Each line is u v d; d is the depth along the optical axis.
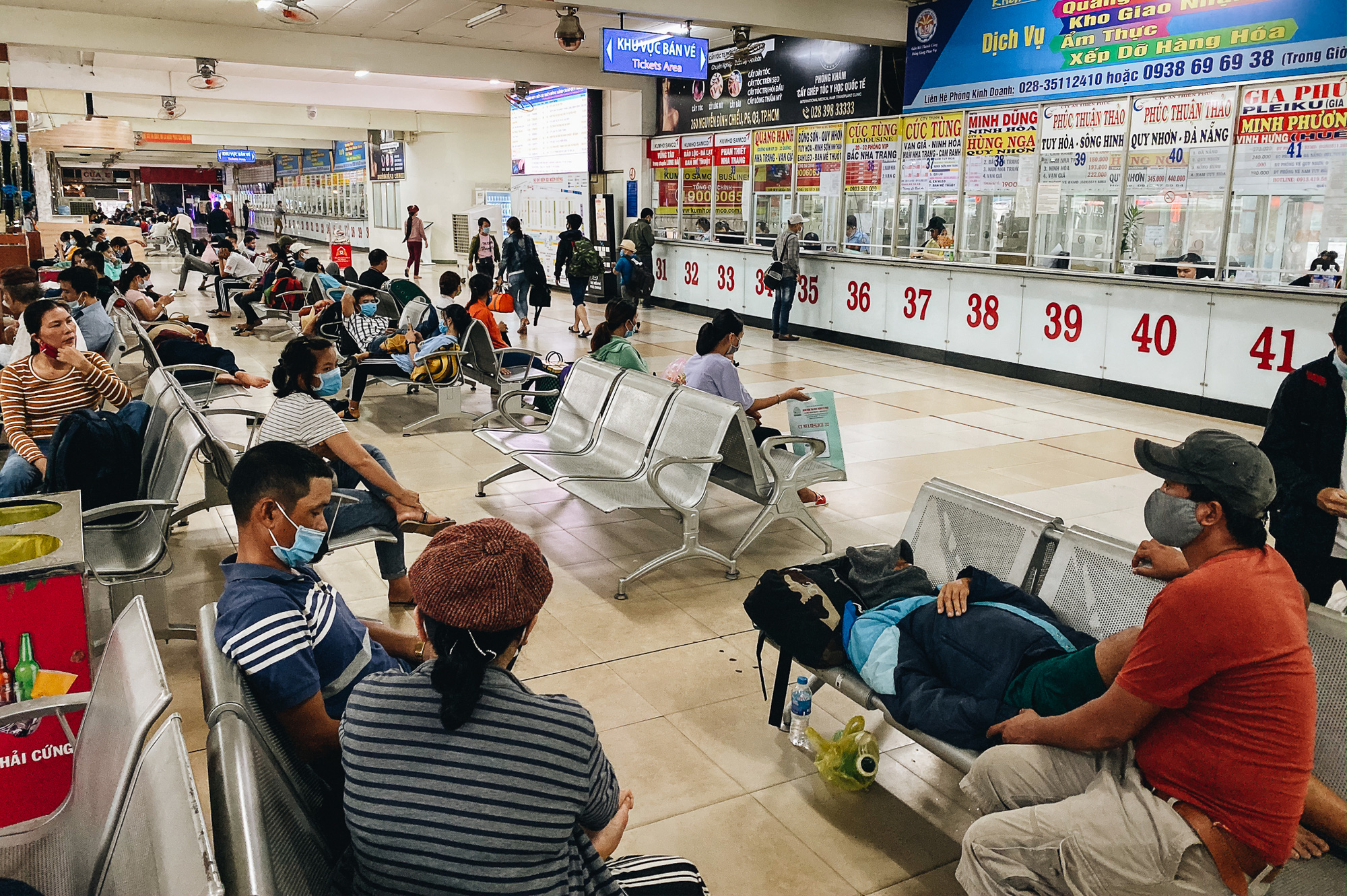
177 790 1.44
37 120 32.09
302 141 38.12
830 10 11.62
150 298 12.55
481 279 8.39
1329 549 3.11
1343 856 2.13
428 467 6.82
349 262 17.31
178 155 49.47
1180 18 9.00
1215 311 8.66
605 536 5.46
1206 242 9.12
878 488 6.40
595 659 3.95
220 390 7.20
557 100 19.33
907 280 11.94
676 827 2.88
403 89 22.55
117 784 1.68
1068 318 10.01
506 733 1.55
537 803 1.54
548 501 6.12
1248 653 1.95
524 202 21.30
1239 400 8.57
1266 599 1.96
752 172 14.80
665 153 16.83
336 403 8.29
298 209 47.06
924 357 11.82
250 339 12.95
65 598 2.74
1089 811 2.09
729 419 4.68
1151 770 2.11
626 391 5.55
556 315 16.52
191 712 3.50
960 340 11.28
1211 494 2.05
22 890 1.87
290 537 2.21
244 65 19.78
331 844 1.99
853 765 3.07
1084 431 8.12
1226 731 1.99
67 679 2.77
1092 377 9.84
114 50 14.21
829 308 13.26
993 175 10.98
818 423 5.40
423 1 12.82
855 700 2.89
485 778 1.53
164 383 4.95
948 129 11.45
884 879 2.67
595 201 18.31
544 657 3.96
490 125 28.41
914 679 2.70
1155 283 9.09
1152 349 9.23
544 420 8.01
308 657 2.10
